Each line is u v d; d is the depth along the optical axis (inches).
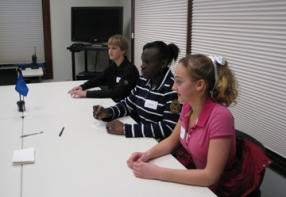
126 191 39.2
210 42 92.0
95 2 174.9
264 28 69.2
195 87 43.7
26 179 41.8
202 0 93.9
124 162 47.5
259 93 72.3
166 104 62.2
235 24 79.3
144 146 54.2
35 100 84.6
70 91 93.2
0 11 156.6
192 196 38.5
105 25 160.9
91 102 84.0
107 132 60.6
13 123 64.9
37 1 162.7
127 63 99.7
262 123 72.4
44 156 49.0
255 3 71.4
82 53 178.2
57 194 38.2
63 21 169.9
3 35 160.9
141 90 70.7
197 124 45.5
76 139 56.6
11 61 166.6
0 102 81.4
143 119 68.2
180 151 56.4
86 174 43.4
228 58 83.6
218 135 41.8
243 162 45.9
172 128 59.3
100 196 37.9
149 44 63.4
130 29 165.5
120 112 71.4
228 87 44.3
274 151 70.8
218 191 46.5
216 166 41.2
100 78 106.0
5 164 46.1
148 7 136.9
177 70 44.6
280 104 66.2
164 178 41.9
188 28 102.5
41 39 169.3
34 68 155.5
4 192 38.5
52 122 66.1
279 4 64.4
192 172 41.7
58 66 175.8
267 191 75.5
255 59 72.8
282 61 64.7
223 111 43.0
